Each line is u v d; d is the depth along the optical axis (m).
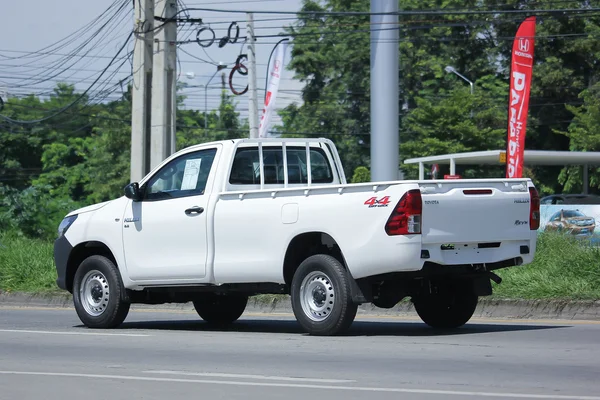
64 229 35.03
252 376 21.09
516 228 29.22
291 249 29.58
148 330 32.72
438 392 18.56
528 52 65.81
